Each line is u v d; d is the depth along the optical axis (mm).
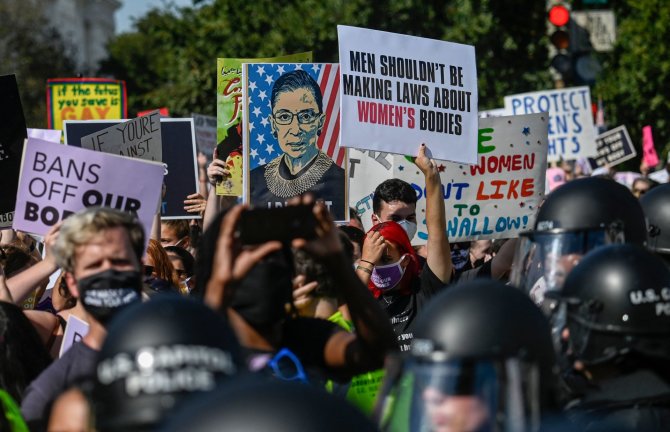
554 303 5059
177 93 43312
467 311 4176
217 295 4566
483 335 4125
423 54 9625
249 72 9930
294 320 5457
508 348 4113
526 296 4305
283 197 9930
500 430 3561
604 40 21297
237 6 42500
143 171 7949
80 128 13156
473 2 37562
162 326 3301
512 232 11258
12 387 6199
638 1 40250
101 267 5488
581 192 5664
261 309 4977
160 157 11383
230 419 2797
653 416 4848
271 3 42625
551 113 20047
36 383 5617
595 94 38594
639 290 4859
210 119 20750
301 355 5363
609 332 4859
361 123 9406
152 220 7953
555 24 21125
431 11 38656
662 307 4852
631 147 22891
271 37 41375
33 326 6539
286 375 5031
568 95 19969
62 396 4285
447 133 9656
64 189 7918
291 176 9938
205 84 42594
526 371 3621
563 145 20000
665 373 4875
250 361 4867
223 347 3334
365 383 6301
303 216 4750
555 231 5582
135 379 3234
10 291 7145
